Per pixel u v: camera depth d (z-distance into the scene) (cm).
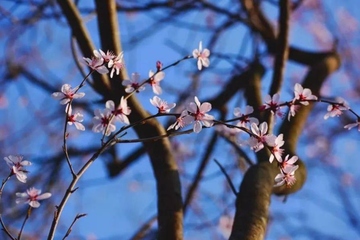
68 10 536
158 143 511
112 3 504
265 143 360
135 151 805
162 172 509
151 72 373
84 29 535
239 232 421
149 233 705
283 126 588
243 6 841
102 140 350
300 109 597
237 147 583
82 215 349
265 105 373
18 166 359
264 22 824
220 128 591
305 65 809
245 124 368
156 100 364
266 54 808
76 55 543
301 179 534
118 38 510
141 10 761
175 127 355
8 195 802
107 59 365
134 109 488
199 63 392
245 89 712
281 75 620
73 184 340
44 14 749
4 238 767
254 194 453
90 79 516
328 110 379
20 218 808
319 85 707
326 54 791
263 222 432
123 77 474
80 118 361
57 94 351
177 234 474
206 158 779
